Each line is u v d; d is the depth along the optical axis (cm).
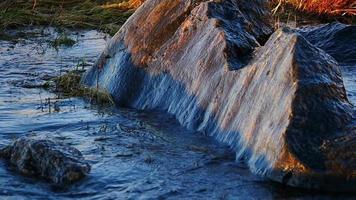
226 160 696
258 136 682
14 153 694
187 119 817
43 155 668
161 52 922
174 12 945
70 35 1542
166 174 664
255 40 856
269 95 696
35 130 817
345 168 617
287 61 695
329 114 660
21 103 943
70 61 1247
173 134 789
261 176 650
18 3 1816
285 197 607
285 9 1773
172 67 891
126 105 934
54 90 1021
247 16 947
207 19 880
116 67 971
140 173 668
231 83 774
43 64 1221
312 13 1739
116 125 831
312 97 666
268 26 965
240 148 707
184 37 902
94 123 843
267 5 980
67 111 902
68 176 648
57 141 719
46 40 1479
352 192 615
